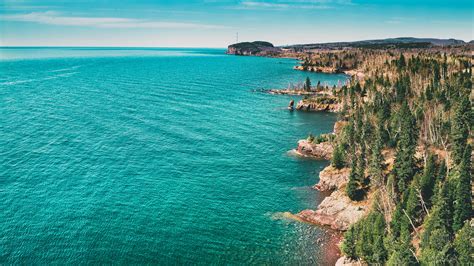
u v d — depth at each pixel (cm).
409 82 19312
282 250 7262
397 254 5731
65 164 10850
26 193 8969
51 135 13488
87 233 7456
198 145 13162
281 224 8175
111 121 15775
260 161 11925
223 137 14300
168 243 7294
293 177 10756
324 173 10144
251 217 8419
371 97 18550
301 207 8981
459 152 9038
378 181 8594
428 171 7906
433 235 5956
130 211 8375
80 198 8850
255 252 7162
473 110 11812
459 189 6631
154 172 10600
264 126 16475
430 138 11025
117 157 11600
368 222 6962
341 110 18088
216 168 11144
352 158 9625
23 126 14438
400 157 8794
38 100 19625
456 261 5512
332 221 8194
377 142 10094
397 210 7050
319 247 7388
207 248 7212
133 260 6744
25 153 11550
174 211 8488
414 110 13938
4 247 6900
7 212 8075
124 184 9719
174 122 16175
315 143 12681
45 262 6569
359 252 6588
